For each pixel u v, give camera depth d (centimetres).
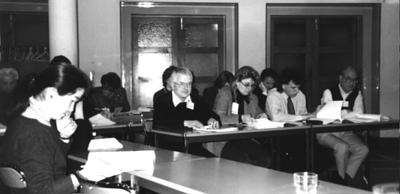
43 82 191
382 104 760
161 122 398
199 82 741
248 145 410
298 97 503
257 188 172
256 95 518
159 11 721
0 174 195
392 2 751
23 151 184
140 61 724
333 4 752
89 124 282
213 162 225
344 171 445
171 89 420
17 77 493
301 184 165
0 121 392
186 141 350
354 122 432
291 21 755
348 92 513
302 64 763
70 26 561
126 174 202
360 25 767
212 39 743
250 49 736
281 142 461
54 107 193
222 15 740
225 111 450
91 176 192
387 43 757
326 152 456
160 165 217
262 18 737
